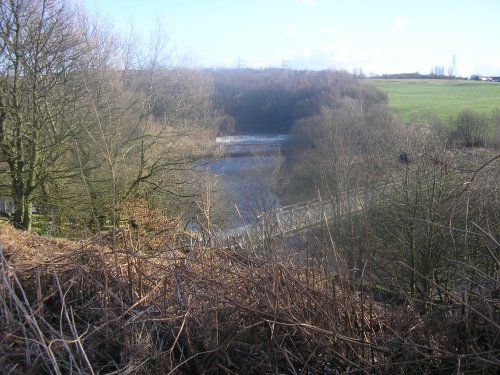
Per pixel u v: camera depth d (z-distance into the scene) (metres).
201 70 20.64
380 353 3.42
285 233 4.69
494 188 10.26
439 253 10.86
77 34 13.49
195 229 5.42
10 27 12.27
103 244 4.26
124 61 16.08
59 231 13.70
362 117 21.34
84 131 12.52
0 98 12.93
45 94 12.70
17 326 3.12
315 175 18.39
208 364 3.27
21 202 13.48
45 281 3.79
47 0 12.64
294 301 3.51
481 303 3.48
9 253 4.61
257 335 3.41
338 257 3.91
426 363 3.24
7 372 2.75
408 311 3.82
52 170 13.82
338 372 3.29
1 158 13.25
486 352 3.08
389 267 11.50
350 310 3.58
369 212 12.74
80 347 2.75
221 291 3.60
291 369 3.25
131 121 15.36
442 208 10.98
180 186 15.90
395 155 14.27
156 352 3.07
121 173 14.20
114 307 3.51
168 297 3.54
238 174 20.61
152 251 4.42
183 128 15.95
